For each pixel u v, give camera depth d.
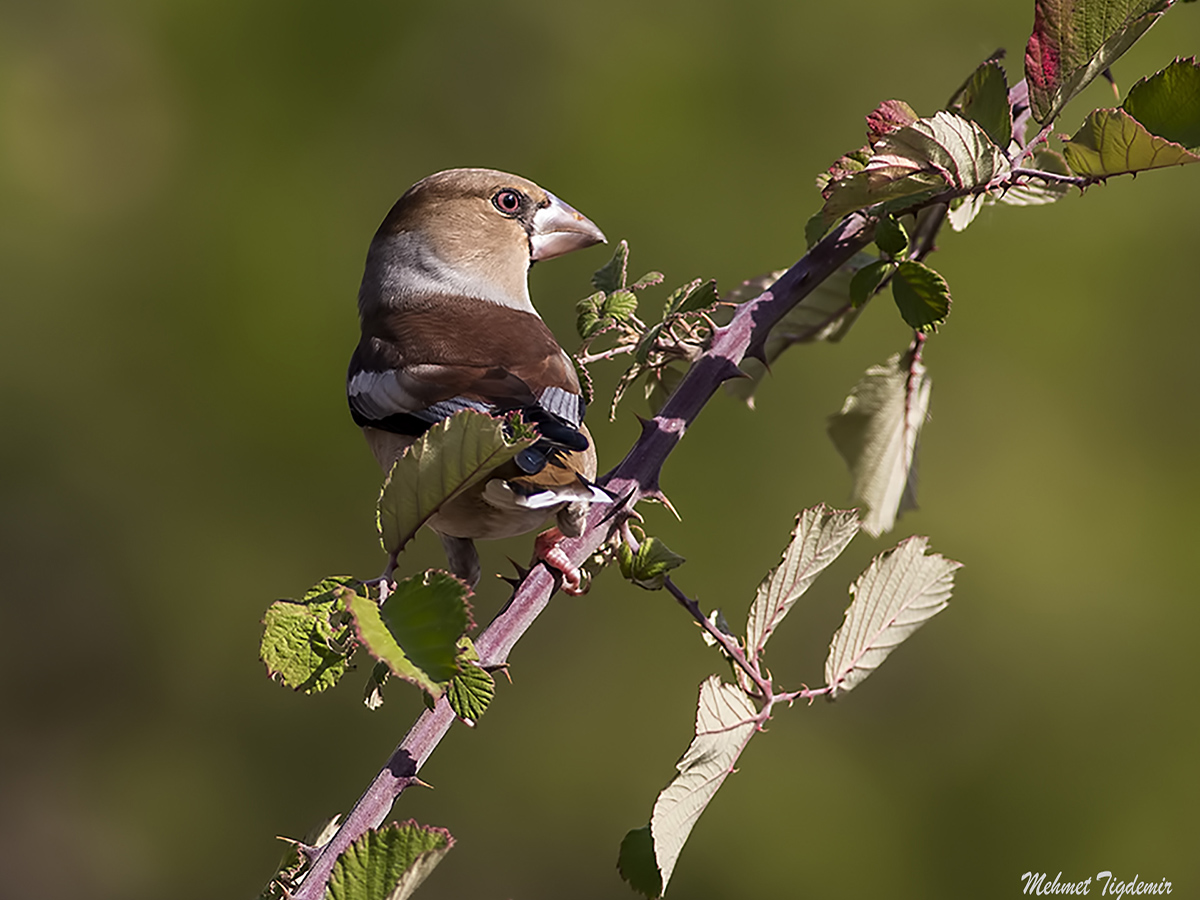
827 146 13.29
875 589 4.64
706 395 5.06
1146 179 12.65
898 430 6.51
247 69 14.40
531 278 13.08
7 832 14.48
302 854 4.08
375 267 7.37
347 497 13.48
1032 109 4.64
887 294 12.54
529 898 12.63
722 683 4.30
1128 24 4.54
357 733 13.39
